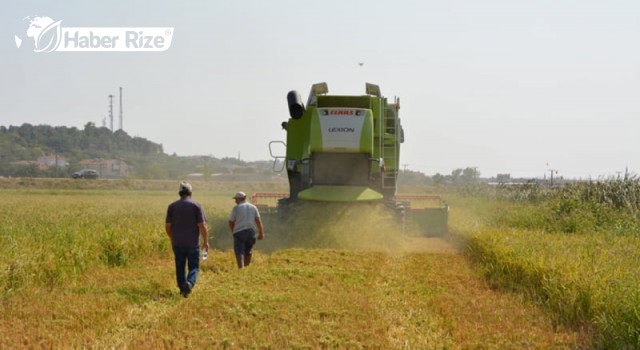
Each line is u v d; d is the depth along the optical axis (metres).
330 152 18.84
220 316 8.99
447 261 14.77
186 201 11.45
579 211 22.56
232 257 15.29
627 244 14.93
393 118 20.11
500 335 8.16
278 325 8.48
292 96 19.47
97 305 9.62
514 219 22.83
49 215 23.44
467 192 42.81
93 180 75.56
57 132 193.25
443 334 8.29
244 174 127.50
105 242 14.20
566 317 9.09
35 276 11.30
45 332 8.06
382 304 9.91
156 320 8.86
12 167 127.06
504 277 12.05
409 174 102.25
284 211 18.58
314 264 13.62
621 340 7.72
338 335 8.09
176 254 11.27
